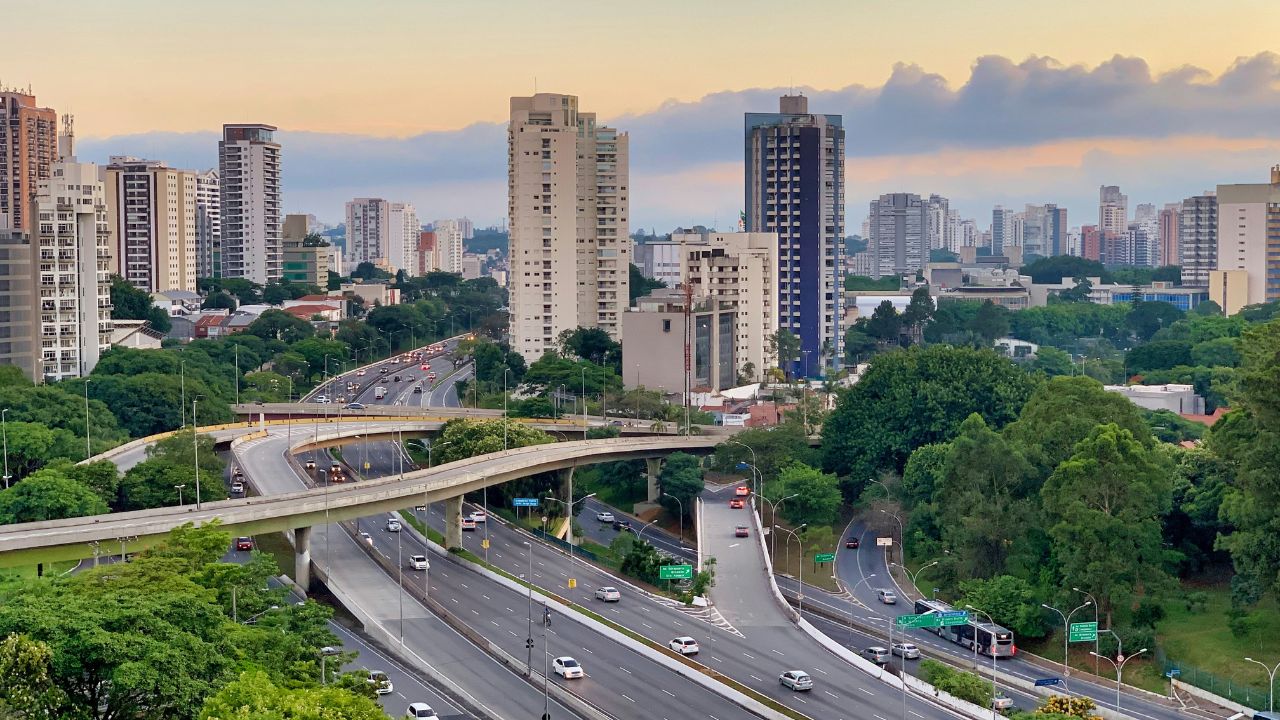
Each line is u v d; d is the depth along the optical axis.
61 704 154.12
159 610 170.50
